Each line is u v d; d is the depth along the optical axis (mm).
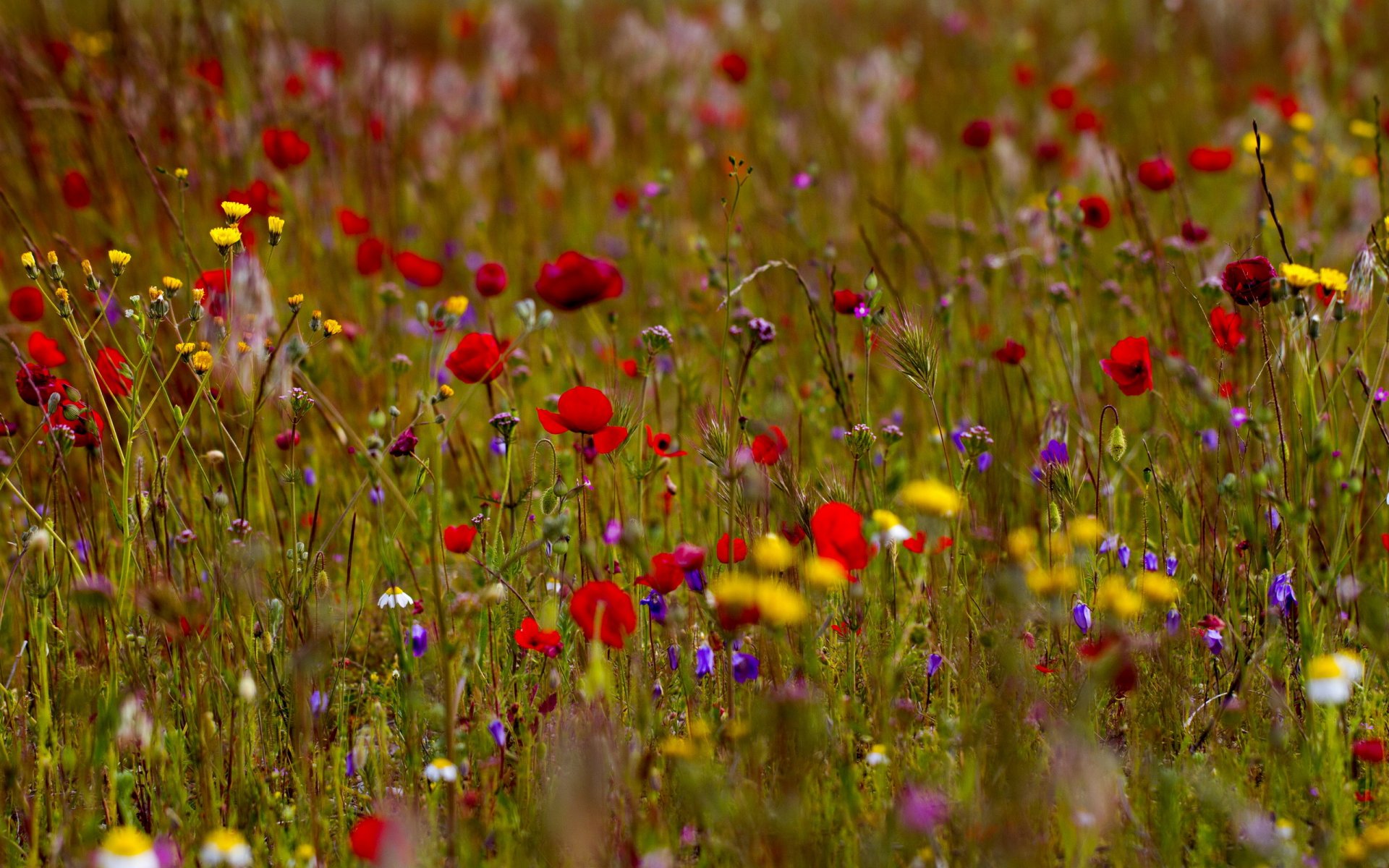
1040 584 2961
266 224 5492
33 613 3281
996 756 2584
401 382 4859
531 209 7430
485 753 2959
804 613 2854
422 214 7184
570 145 8234
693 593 3156
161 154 5902
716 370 5094
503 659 3244
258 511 3988
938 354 3340
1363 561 3936
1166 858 2551
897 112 9461
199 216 5824
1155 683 2986
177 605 2746
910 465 4492
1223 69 11156
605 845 2514
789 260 6074
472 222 7121
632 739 2850
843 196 7168
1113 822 2543
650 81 9781
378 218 6754
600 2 13750
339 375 5145
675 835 2646
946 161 8719
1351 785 2676
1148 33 11750
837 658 3148
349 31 11367
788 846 2402
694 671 3004
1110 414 4445
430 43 11859
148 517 3531
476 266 6555
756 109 9414
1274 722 2926
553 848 2543
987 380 4828
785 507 3078
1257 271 3049
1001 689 2768
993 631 2906
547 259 6820
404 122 7312
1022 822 2453
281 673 3104
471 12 11922
